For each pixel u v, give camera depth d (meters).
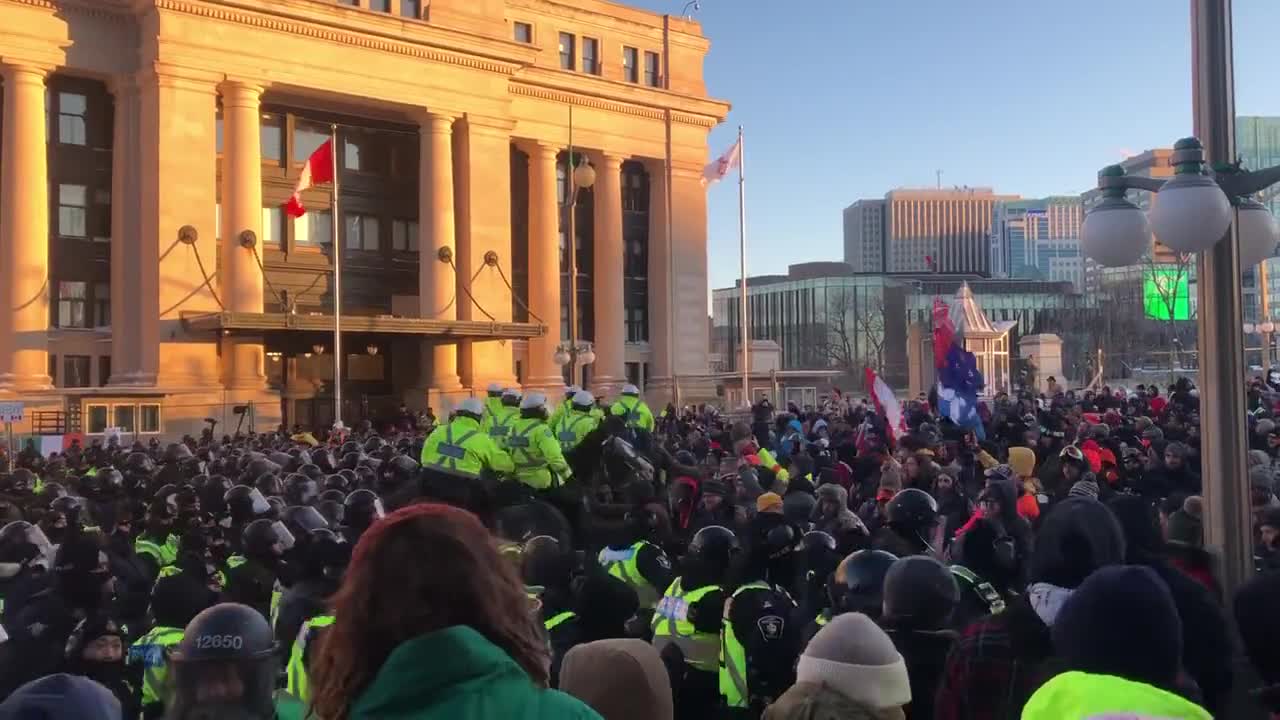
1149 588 3.46
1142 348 102.69
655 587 7.78
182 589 5.95
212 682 3.55
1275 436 17.09
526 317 55.00
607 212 56.59
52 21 39.62
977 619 5.07
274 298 46.16
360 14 44.94
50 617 5.92
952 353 18.02
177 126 40.78
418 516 2.64
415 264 51.16
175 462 15.51
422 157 48.06
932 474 12.23
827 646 3.96
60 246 41.44
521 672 2.47
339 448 22.36
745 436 18.36
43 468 20.94
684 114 59.44
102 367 42.09
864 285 124.38
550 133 54.19
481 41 48.75
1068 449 12.41
